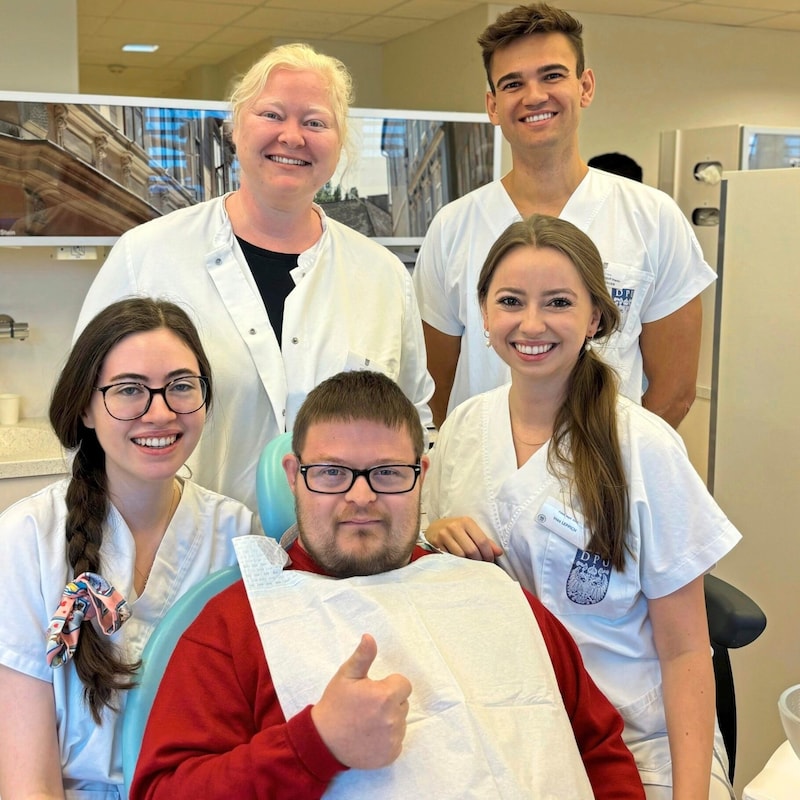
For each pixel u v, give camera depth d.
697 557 1.27
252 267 1.64
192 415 1.19
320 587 1.12
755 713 2.41
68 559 1.17
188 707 1.05
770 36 5.45
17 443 2.78
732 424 2.54
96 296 1.64
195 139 2.75
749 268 2.45
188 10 4.80
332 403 1.14
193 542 1.29
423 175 3.11
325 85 1.57
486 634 1.12
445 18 4.98
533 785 1.02
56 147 2.60
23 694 1.12
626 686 1.32
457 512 1.42
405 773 0.98
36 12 2.84
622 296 1.94
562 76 1.88
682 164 4.68
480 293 1.36
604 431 1.28
